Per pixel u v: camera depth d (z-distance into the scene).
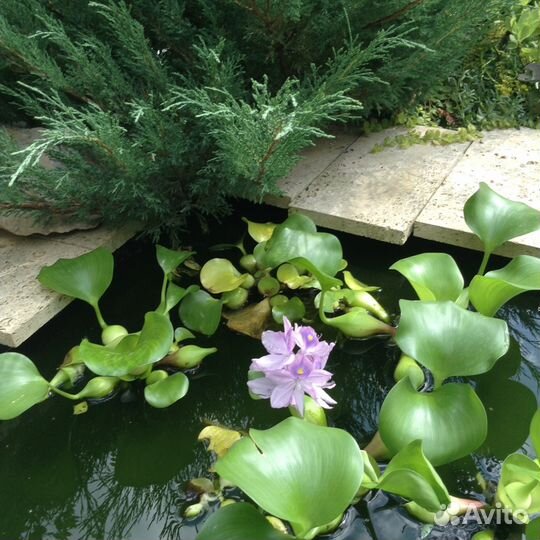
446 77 2.29
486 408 1.56
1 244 1.89
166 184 1.91
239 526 1.14
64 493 1.45
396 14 1.92
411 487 1.11
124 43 1.81
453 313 1.43
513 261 1.60
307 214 1.93
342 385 1.61
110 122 1.72
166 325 1.52
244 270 1.94
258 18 1.80
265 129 1.56
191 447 1.51
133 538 1.33
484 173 2.04
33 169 1.77
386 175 2.06
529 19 2.46
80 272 1.71
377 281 1.91
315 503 1.08
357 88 2.09
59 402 1.61
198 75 2.02
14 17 1.91
